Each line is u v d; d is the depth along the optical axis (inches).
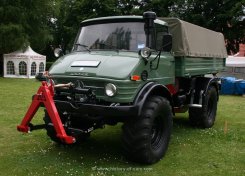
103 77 201.3
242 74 790.5
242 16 1110.4
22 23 1005.8
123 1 1330.0
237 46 1222.3
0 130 296.4
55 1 1127.6
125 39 233.8
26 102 457.4
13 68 957.2
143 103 203.0
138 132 205.9
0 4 963.3
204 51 314.0
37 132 288.7
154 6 1235.2
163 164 218.5
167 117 228.1
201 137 288.7
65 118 218.1
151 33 233.3
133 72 205.3
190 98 308.0
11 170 203.2
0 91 582.2
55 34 1470.2
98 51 235.3
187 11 1198.3
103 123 217.8
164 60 244.7
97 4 1321.4
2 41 944.3
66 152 239.0
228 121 370.3
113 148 251.0
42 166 210.2
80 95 208.1
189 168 212.8
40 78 221.9
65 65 221.1
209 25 1156.5
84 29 253.9
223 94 673.6
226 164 221.8
